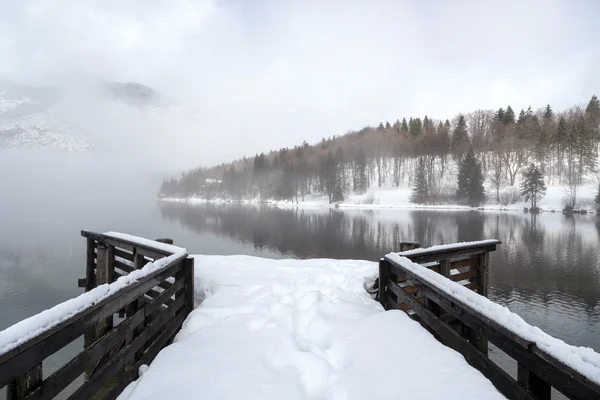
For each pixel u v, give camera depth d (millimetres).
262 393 2482
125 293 2957
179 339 3990
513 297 18359
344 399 2455
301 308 4379
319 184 102875
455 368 2645
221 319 4176
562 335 13953
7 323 14164
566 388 2014
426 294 3795
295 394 2506
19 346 1792
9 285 19141
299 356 2990
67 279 20312
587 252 29031
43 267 23109
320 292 4832
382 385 2547
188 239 39219
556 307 16906
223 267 6512
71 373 2299
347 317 3994
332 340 3383
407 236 39000
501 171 82250
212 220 59594
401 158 104062
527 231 40969
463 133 104312
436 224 48906
